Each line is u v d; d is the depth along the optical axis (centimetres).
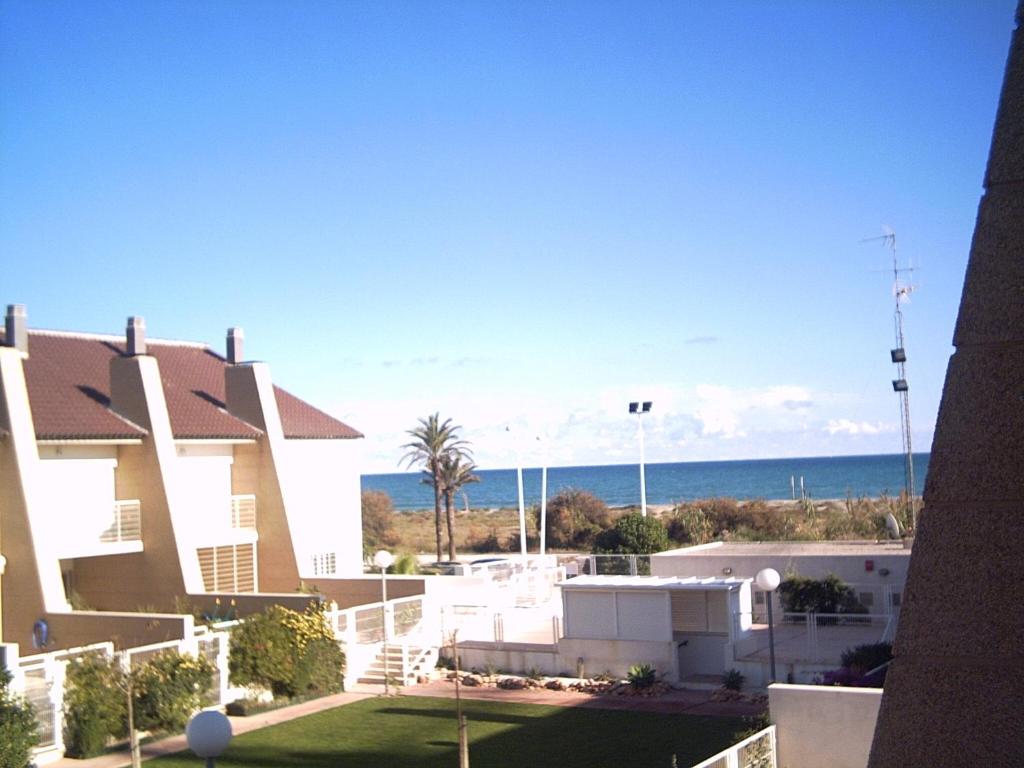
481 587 3728
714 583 2773
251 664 2648
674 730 2242
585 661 2841
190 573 3434
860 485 17162
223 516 3934
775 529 6212
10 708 2025
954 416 588
